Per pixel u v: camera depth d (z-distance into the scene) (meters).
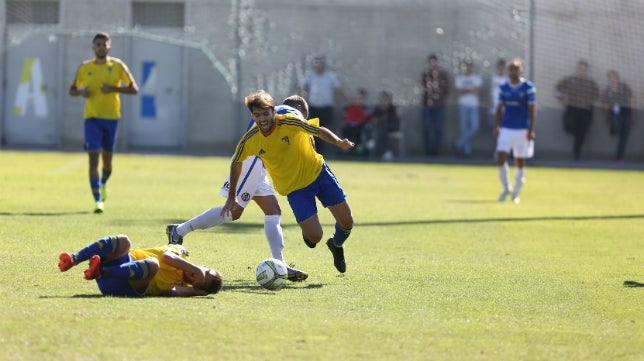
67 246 36.31
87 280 28.28
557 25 81.69
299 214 30.91
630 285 31.81
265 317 24.34
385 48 96.38
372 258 36.81
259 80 96.19
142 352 20.33
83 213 48.00
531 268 35.22
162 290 26.64
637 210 58.28
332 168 86.75
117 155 95.75
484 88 94.88
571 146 101.75
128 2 96.00
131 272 25.75
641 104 78.56
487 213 54.84
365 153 98.25
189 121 104.00
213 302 26.08
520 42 86.94
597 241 43.75
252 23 95.62
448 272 33.69
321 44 96.31
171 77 103.75
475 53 94.56
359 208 55.78
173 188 64.19
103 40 50.47
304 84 96.00
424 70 96.06
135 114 104.12
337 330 23.20
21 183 63.88
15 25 95.00
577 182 79.38
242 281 30.47
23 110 103.81
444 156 102.00
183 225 33.41
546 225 49.72
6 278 28.89
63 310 23.98
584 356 21.56
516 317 25.88
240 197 32.50
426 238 43.47
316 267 34.19
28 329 21.86
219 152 102.94
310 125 29.91
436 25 95.19
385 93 96.94
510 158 98.44
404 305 27.02
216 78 103.69
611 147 101.00
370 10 96.19
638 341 23.28
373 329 23.47
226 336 22.00
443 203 60.16
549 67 82.56
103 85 49.53
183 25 95.62
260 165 32.53
